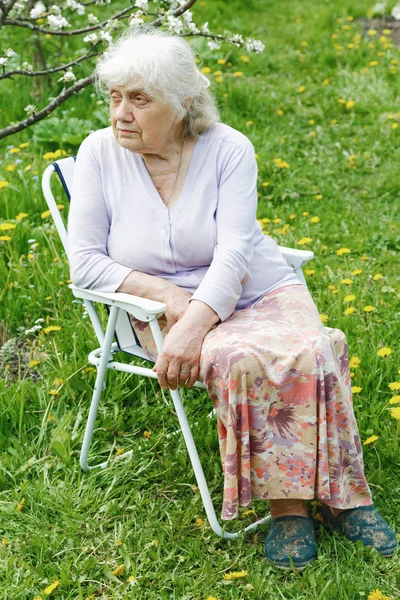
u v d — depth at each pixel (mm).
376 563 2258
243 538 2379
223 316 2340
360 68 7234
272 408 2166
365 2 9297
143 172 2465
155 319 2273
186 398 3055
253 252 2518
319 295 3637
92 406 2598
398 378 3035
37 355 3312
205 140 2490
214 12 8992
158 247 2436
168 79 2289
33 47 6242
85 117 5809
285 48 8047
